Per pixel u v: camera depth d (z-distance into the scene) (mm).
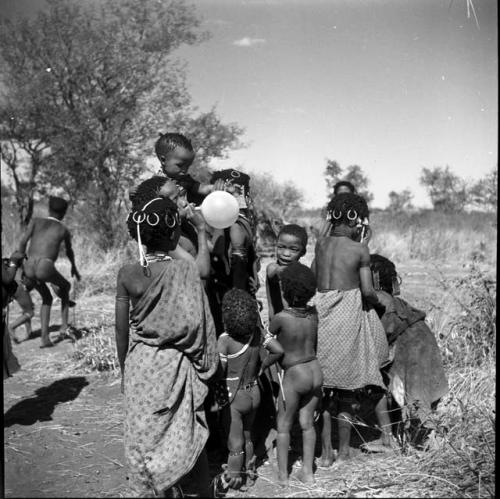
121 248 10914
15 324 6332
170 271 2973
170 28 11125
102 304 8078
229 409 3207
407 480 3254
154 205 3014
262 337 3344
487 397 3965
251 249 3748
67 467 3488
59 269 9547
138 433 2887
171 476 2834
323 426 3514
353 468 3428
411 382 3631
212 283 3613
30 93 11453
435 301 6039
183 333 2939
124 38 11609
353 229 3684
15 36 11469
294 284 3221
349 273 3529
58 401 4664
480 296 5039
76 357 5711
